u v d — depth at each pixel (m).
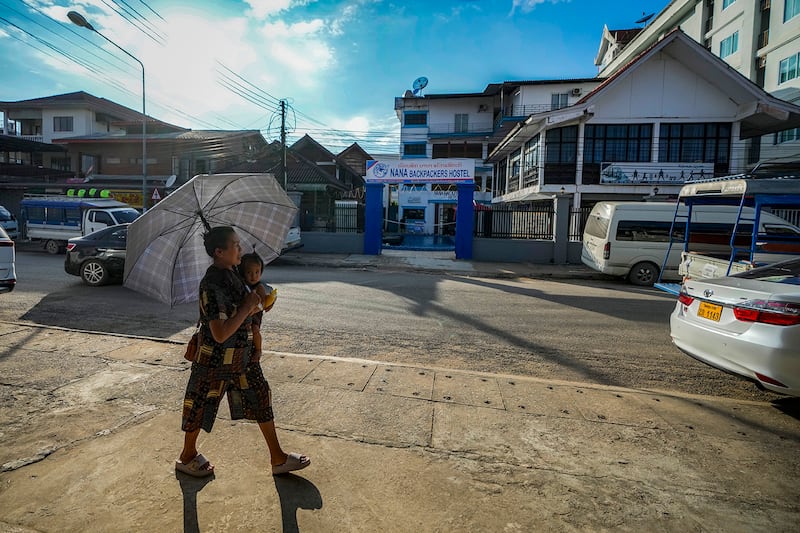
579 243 15.66
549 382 4.25
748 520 2.34
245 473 2.62
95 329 6.01
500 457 2.89
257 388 2.53
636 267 11.72
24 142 28.12
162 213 2.66
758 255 7.45
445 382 4.14
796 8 23.12
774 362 3.48
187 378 4.05
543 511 2.36
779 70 24.23
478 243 16.36
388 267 14.20
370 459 2.81
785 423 3.52
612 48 41.47
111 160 29.30
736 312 3.84
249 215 3.13
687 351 4.37
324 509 2.32
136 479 2.53
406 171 16.64
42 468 2.62
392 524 2.22
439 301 8.54
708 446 3.12
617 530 2.23
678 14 32.22
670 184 19.80
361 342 5.68
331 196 25.84
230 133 31.48
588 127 20.72
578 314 7.73
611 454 2.97
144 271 2.67
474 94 35.62
